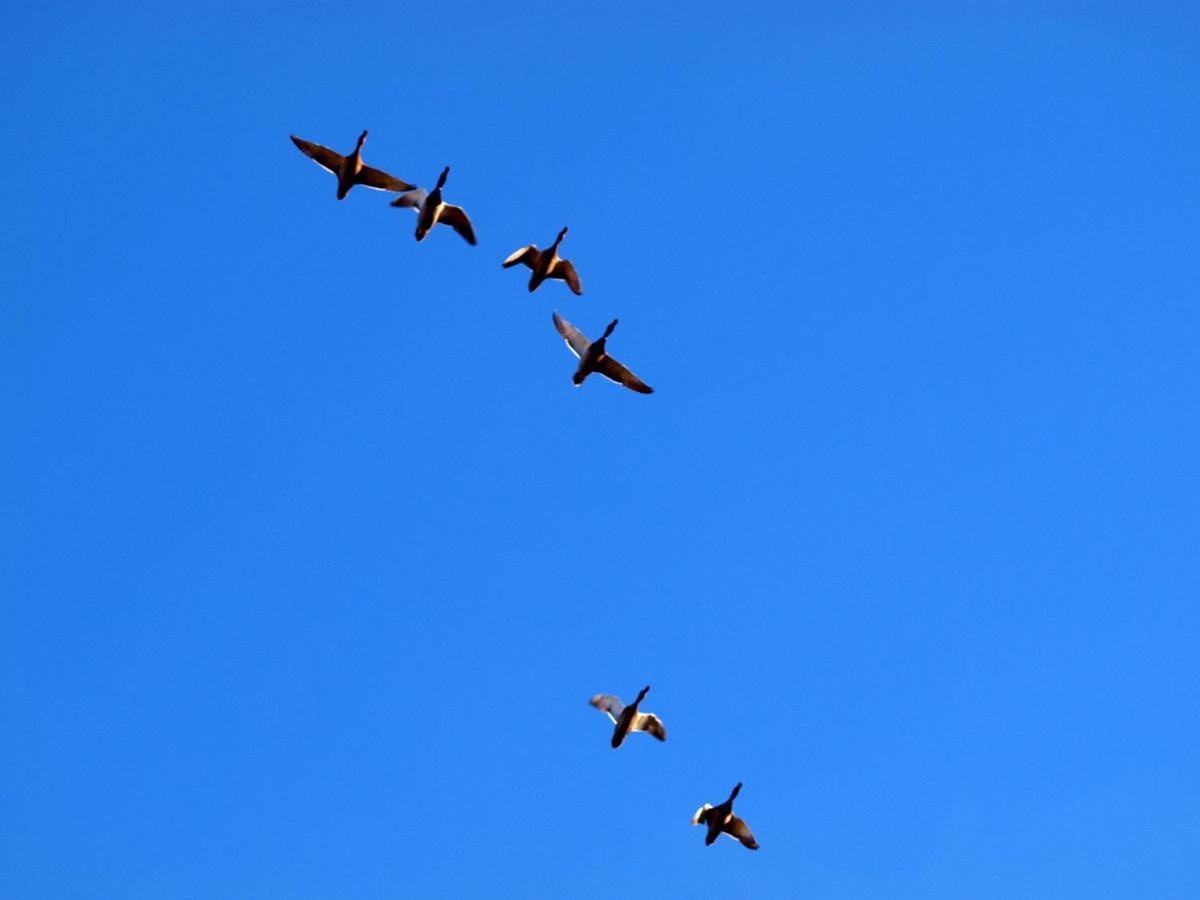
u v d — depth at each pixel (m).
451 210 39.69
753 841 39.69
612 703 40.69
